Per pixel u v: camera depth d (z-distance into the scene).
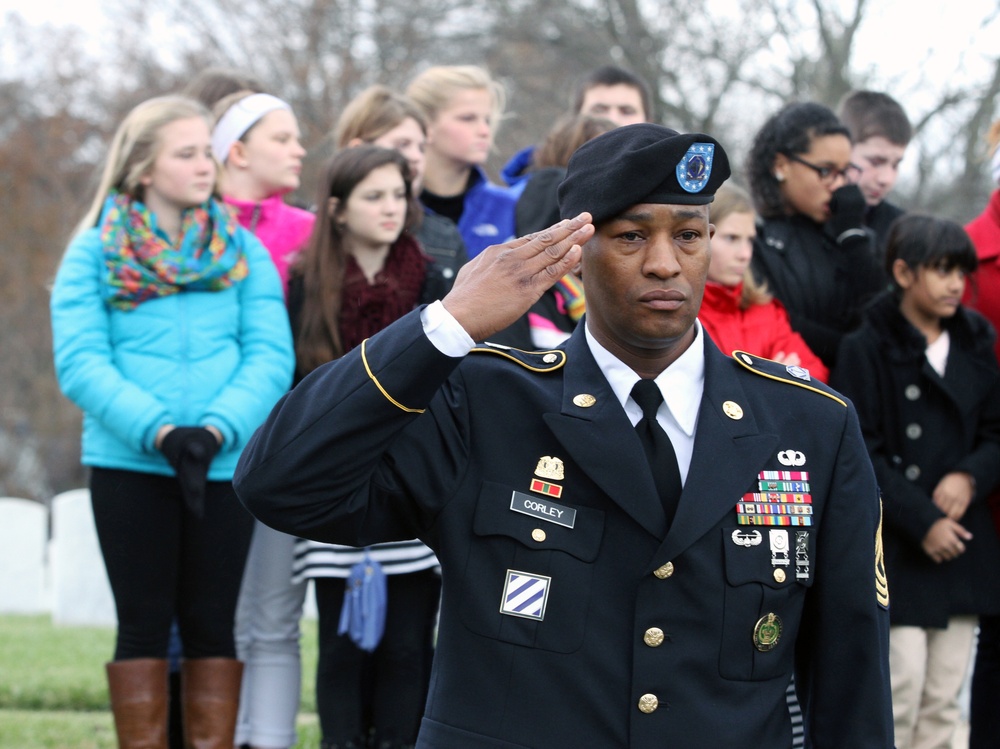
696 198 5.30
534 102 45.84
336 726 10.13
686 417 5.60
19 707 14.05
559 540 5.38
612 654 5.31
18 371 58.31
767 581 5.40
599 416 5.48
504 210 12.38
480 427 5.55
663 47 41.66
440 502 5.48
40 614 24.73
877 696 5.54
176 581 9.88
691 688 5.29
